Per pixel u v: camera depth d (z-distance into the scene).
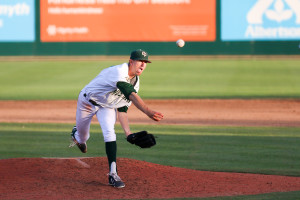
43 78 76.62
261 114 49.31
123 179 21.33
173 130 39.47
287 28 91.12
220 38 92.50
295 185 21.36
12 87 69.75
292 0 90.44
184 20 92.38
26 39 94.56
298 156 29.16
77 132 21.89
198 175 22.88
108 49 93.94
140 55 19.48
